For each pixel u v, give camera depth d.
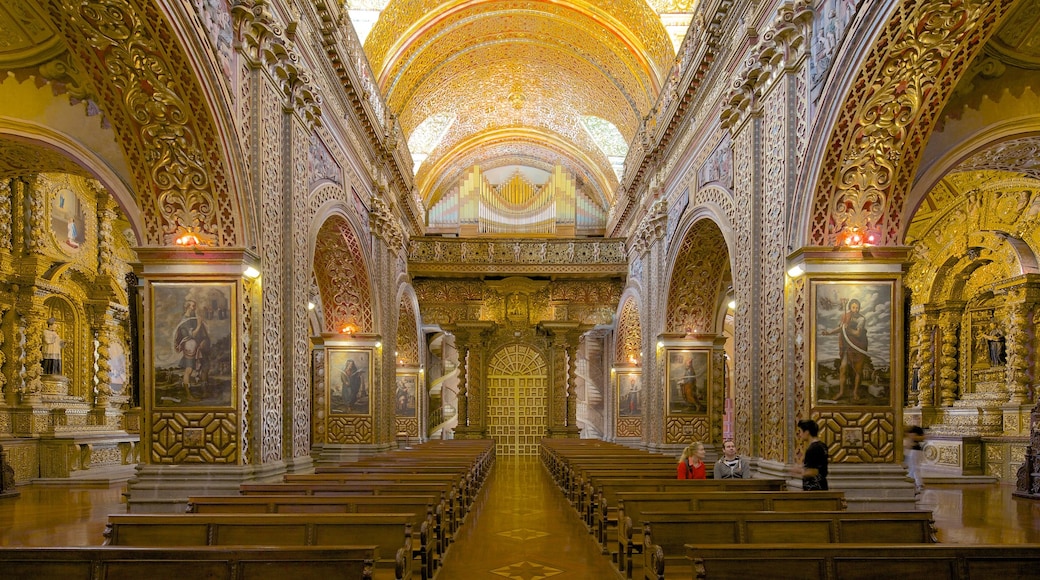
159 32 6.70
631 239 22.53
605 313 25.84
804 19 8.38
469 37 19.44
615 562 7.73
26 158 9.50
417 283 25.89
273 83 9.09
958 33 6.94
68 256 14.80
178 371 7.95
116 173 8.77
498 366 26.52
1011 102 8.55
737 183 10.68
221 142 7.66
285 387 9.36
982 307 15.17
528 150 27.61
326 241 14.31
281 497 6.76
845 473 7.98
